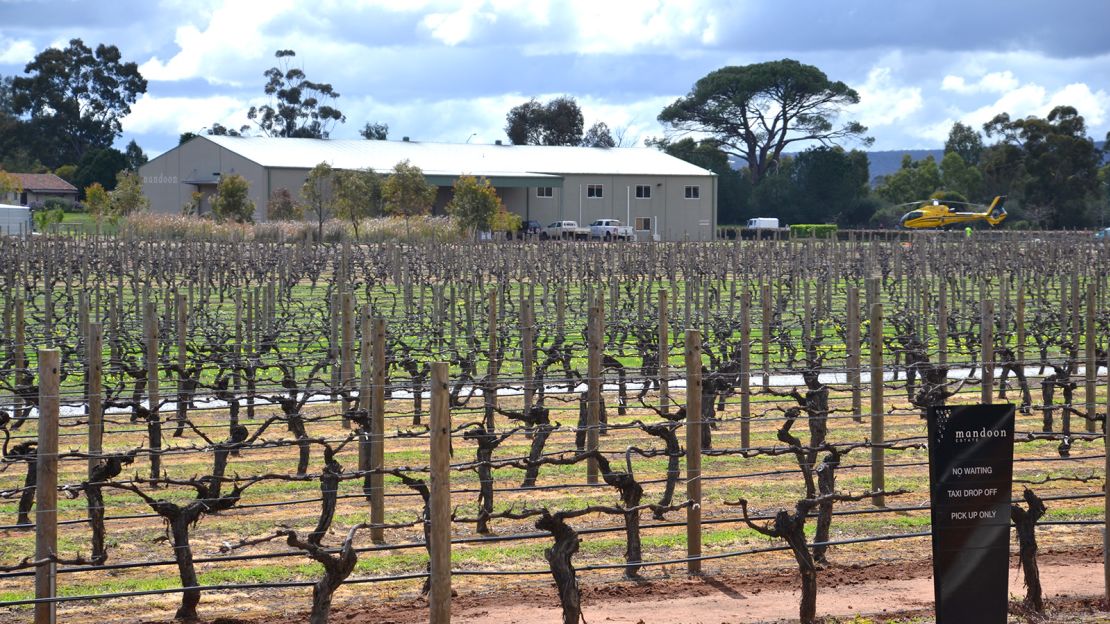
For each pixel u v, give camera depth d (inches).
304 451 636.1
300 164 3085.6
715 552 491.2
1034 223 3860.7
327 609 369.7
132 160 5378.9
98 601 428.5
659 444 717.9
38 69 5167.3
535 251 2060.8
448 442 347.6
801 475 641.0
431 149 3476.9
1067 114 4151.1
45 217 2972.4
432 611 348.2
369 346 653.9
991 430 353.4
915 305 1460.4
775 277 1940.2
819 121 4527.6
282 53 5073.8
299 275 1840.6
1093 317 742.5
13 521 551.5
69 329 1119.6
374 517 503.8
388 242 2087.8
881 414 573.0
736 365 821.9
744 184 4340.6
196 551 495.2
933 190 4517.7
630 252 1964.8
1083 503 571.5
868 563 472.4
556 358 826.2
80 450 680.4
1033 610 406.0
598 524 539.2
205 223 2556.6
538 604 420.5
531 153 3563.0
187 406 726.5
